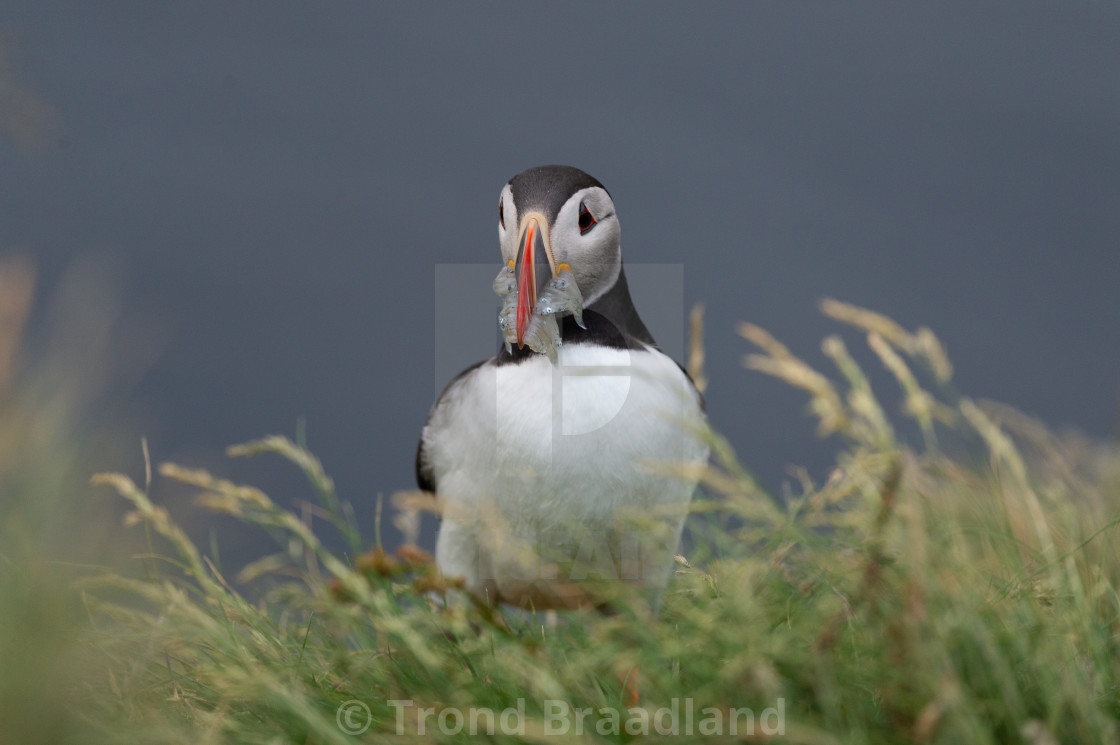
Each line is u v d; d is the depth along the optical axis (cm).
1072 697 645
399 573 831
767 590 753
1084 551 844
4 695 612
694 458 890
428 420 968
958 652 663
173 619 744
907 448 709
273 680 691
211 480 793
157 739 692
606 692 722
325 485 879
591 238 898
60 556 668
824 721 656
